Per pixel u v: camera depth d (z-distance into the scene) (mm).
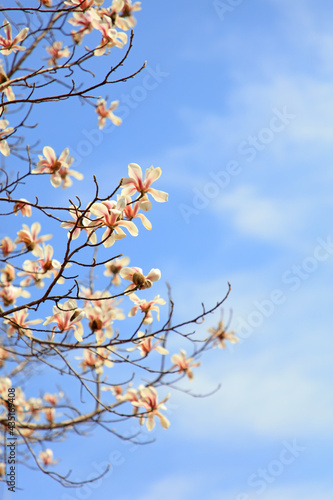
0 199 3260
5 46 3906
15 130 3729
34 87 3506
